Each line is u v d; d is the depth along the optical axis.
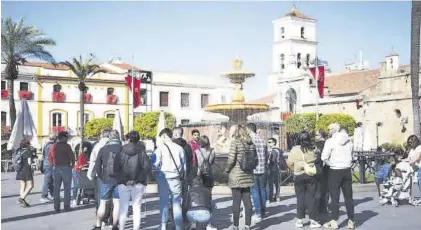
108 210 10.09
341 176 9.54
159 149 9.10
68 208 12.35
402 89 43.94
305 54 70.94
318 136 11.45
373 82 52.19
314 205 9.77
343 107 49.06
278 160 13.44
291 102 59.84
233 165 9.23
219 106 21.55
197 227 9.17
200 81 63.97
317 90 42.16
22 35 38.81
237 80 22.47
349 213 9.62
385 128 43.97
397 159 13.36
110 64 62.09
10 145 19.00
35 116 52.38
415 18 23.98
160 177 9.06
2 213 12.02
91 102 55.69
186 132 27.45
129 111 58.03
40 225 10.35
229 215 11.43
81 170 13.22
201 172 9.87
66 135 12.43
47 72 53.34
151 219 11.02
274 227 9.88
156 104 59.88
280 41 71.12
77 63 44.72
